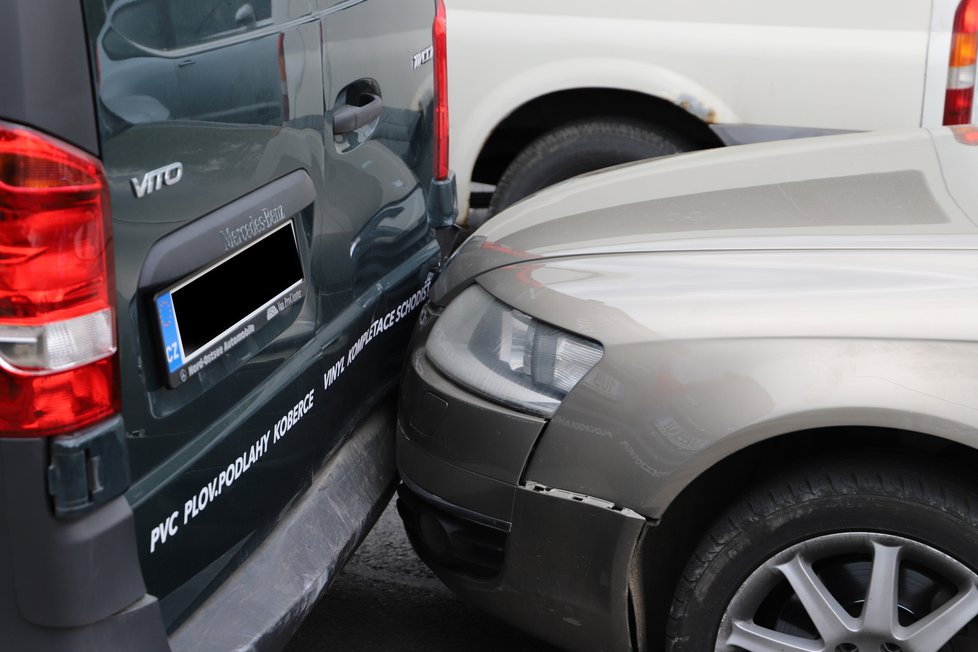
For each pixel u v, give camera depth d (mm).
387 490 2625
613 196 2670
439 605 2908
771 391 2025
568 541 2195
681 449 2074
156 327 1809
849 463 2064
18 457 1611
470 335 2393
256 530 2195
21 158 1534
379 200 2699
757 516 2109
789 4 4191
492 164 4875
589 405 2156
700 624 2193
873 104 4191
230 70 1975
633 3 4301
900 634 2070
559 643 2312
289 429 2295
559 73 4406
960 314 1999
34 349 1580
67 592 1654
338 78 2424
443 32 3037
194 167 1883
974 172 2533
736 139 4332
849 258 2152
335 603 2916
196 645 1952
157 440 1852
